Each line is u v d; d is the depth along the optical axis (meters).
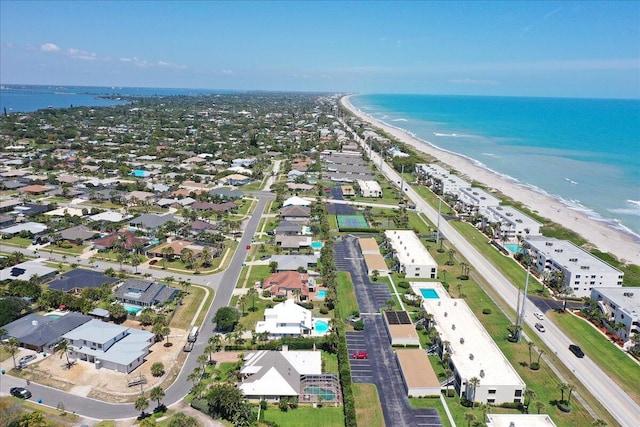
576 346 123.69
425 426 93.56
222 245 187.62
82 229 193.12
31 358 110.62
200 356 109.75
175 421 86.62
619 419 97.94
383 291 155.12
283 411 96.69
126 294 136.75
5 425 83.81
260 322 127.25
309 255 177.12
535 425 90.81
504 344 125.69
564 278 160.25
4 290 138.00
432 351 120.38
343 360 112.50
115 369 107.00
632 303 137.75
